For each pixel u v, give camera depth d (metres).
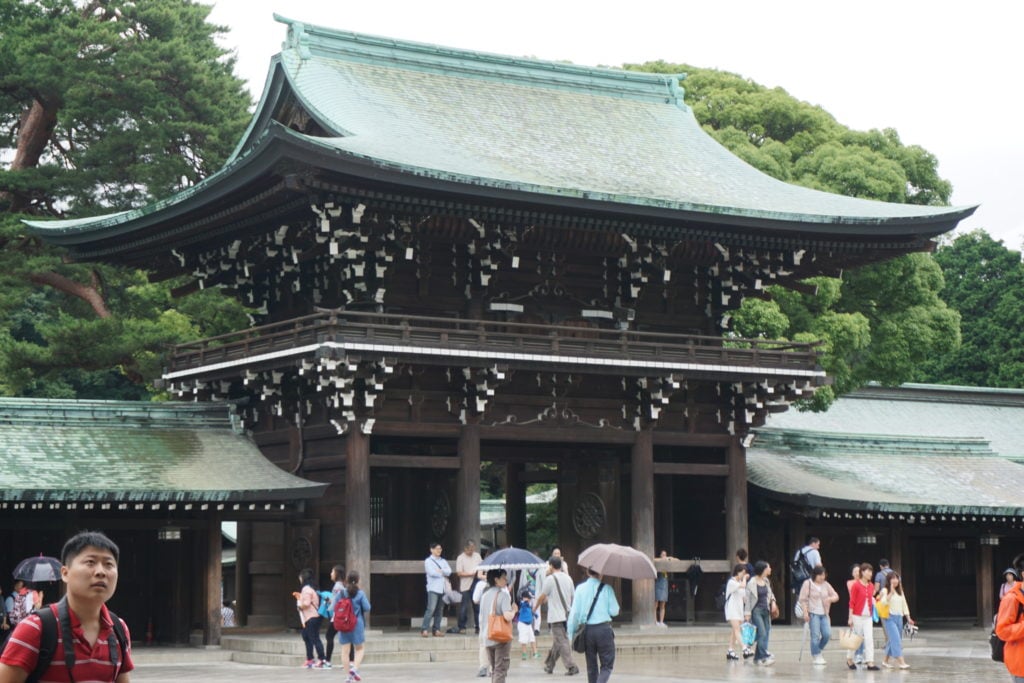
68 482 37.22
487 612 26.72
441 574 39.22
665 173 47.38
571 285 45.47
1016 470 56.75
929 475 54.34
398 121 44.41
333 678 32.03
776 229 44.59
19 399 40.47
